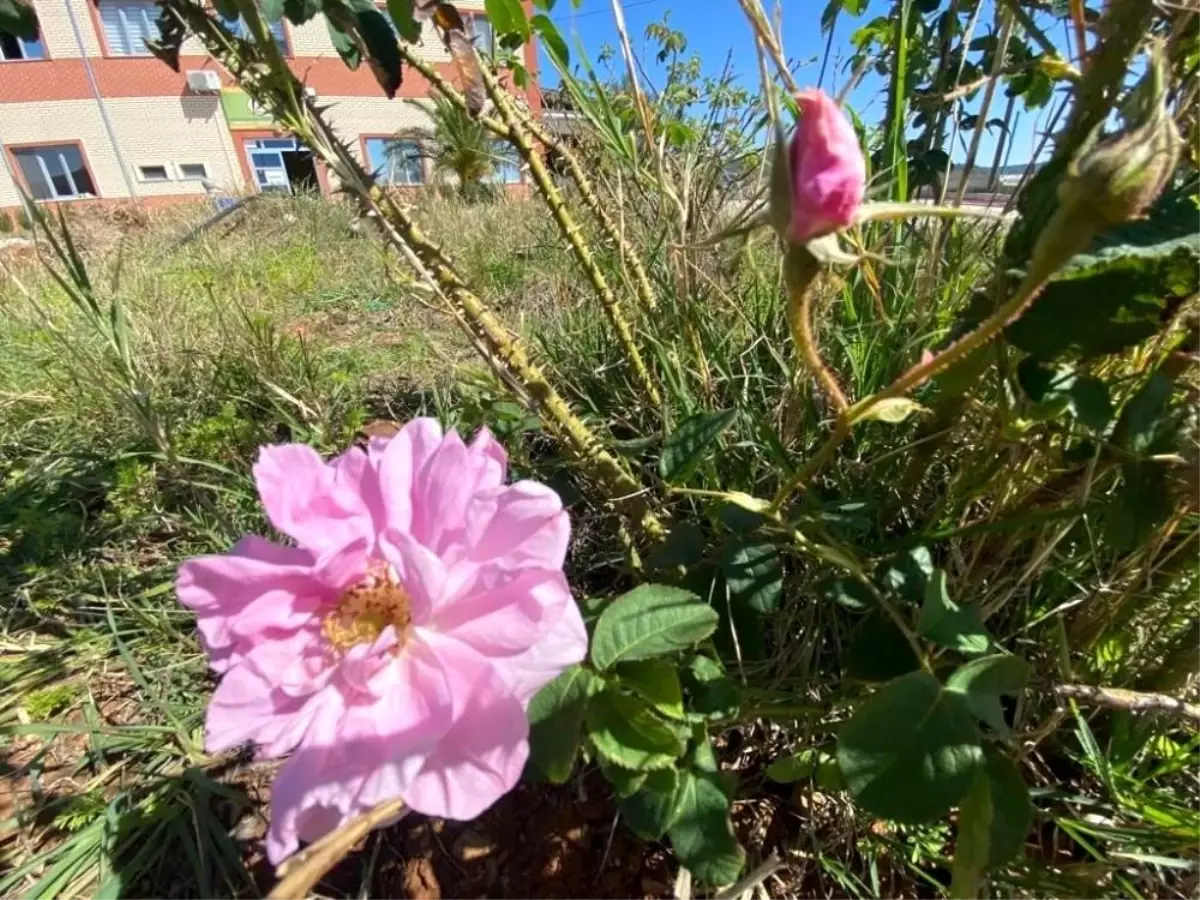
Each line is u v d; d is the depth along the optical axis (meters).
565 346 0.37
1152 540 0.17
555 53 0.27
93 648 0.27
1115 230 0.13
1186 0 0.14
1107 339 0.14
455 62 0.23
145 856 0.20
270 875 0.19
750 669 0.21
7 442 0.42
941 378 0.16
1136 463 0.15
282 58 0.19
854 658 0.17
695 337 0.27
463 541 0.14
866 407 0.14
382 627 0.13
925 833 0.18
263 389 0.41
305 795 0.12
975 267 0.22
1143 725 0.17
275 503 0.13
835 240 0.11
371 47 0.20
